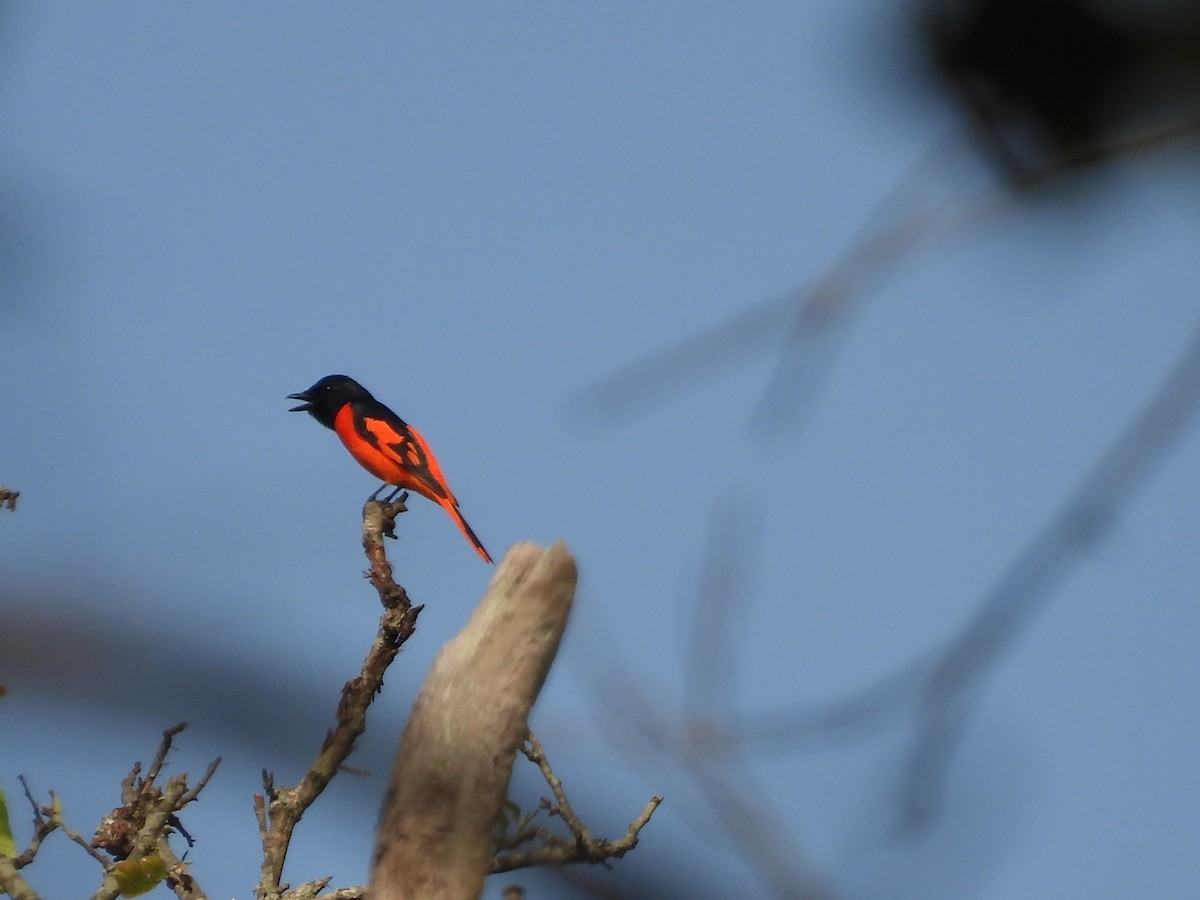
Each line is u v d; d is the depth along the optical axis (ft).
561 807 19.80
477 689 18.01
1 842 20.86
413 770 17.72
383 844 17.58
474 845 17.58
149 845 21.06
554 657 18.49
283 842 20.80
